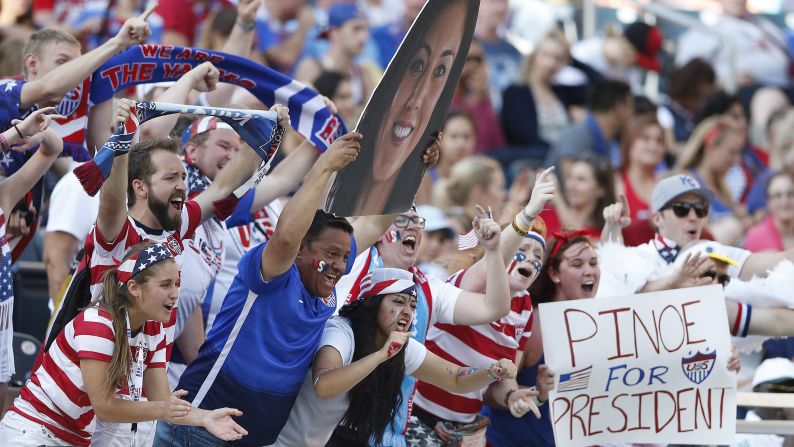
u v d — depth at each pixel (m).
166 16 34.03
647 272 23.16
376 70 38.62
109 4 32.50
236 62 22.05
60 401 17.22
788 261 23.77
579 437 21.38
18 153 20.00
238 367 18.47
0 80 19.97
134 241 18.83
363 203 19.25
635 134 35.59
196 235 21.33
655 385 21.48
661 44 44.69
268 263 18.14
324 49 38.97
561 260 22.25
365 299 19.33
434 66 19.27
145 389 18.08
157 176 18.89
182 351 21.47
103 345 16.98
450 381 19.84
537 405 21.77
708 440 21.45
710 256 23.05
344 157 18.09
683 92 41.97
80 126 21.30
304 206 17.91
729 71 44.50
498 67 41.94
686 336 21.50
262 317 18.47
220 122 21.62
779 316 23.53
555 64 40.47
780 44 46.47
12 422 17.30
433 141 20.09
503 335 21.45
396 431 20.28
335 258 18.83
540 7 45.81
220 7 34.25
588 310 21.41
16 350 22.77
